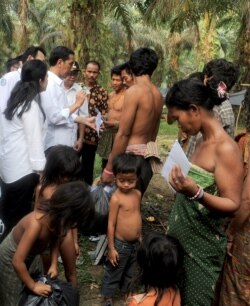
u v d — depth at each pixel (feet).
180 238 7.76
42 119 12.12
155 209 17.76
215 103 7.29
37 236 8.08
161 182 21.40
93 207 7.86
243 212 8.09
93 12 25.13
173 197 19.24
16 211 12.28
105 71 31.89
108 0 32.68
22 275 8.19
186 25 35.53
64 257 8.90
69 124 13.89
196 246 7.63
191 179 7.11
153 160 12.25
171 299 7.71
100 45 26.40
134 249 11.28
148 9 34.14
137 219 11.21
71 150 8.93
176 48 63.36
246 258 8.23
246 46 36.01
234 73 9.70
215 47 43.96
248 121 8.25
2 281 8.82
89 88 17.44
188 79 7.41
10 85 13.08
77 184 7.84
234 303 8.51
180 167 6.94
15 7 52.39
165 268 7.48
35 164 11.67
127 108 11.93
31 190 12.11
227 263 8.50
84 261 13.44
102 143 16.22
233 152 7.18
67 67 13.89
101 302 11.57
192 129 7.39
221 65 9.57
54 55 13.79
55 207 7.68
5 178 12.03
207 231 7.52
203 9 33.40
